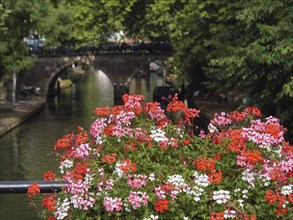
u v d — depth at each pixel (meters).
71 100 72.38
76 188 5.53
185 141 6.30
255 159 5.72
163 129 6.54
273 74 24.98
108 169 5.97
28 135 45.00
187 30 51.81
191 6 50.41
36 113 58.56
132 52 75.25
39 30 48.69
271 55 24.38
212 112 48.69
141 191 5.57
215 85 36.22
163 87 65.62
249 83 26.59
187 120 6.89
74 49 72.69
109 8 59.16
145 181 5.62
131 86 89.88
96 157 6.07
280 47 23.81
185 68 56.44
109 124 6.55
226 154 6.09
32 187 5.54
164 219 5.53
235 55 27.31
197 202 5.56
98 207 5.55
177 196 5.57
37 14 47.00
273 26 24.89
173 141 6.20
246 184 5.72
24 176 31.61
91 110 62.34
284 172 5.81
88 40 61.94
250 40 28.08
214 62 30.38
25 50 48.47
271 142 6.12
